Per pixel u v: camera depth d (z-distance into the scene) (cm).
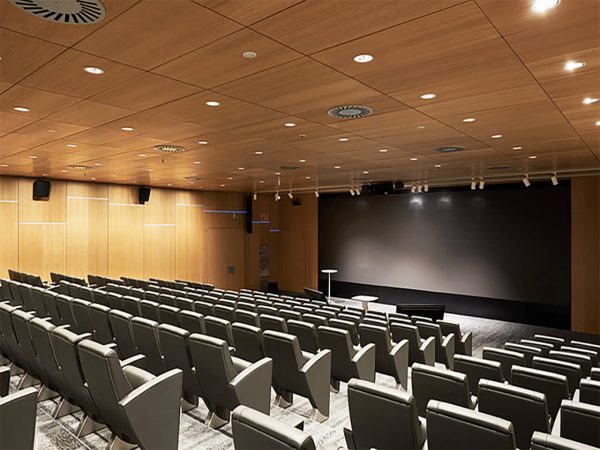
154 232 1659
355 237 1772
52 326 411
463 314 1494
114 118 635
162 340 447
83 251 1464
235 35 362
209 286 1207
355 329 648
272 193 2014
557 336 1227
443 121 648
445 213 1535
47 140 792
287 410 493
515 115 612
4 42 375
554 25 341
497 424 223
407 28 348
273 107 579
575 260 1273
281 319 588
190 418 441
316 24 341
